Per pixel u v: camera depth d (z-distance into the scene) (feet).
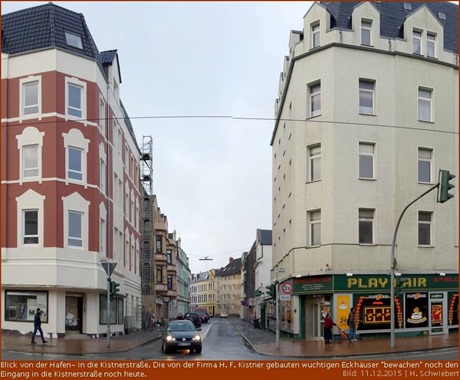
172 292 256.93
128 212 139.03
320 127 96.48
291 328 100.78
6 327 89.66
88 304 95.45
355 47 97.14
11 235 90.53
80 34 100.58
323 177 94.99
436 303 96.78
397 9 107.76
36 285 88.38
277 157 145.79
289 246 108.88
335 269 91.35
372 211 95.86
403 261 95.55
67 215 91.71
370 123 96.84
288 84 114.11
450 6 118.62
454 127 103.50
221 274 467.11
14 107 93.61
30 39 96.02
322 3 106.93
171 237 278.67
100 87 102.63
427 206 99.09
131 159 147.74
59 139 91.97
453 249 100.22
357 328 90.53
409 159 98.63
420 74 101.55
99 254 96.68
